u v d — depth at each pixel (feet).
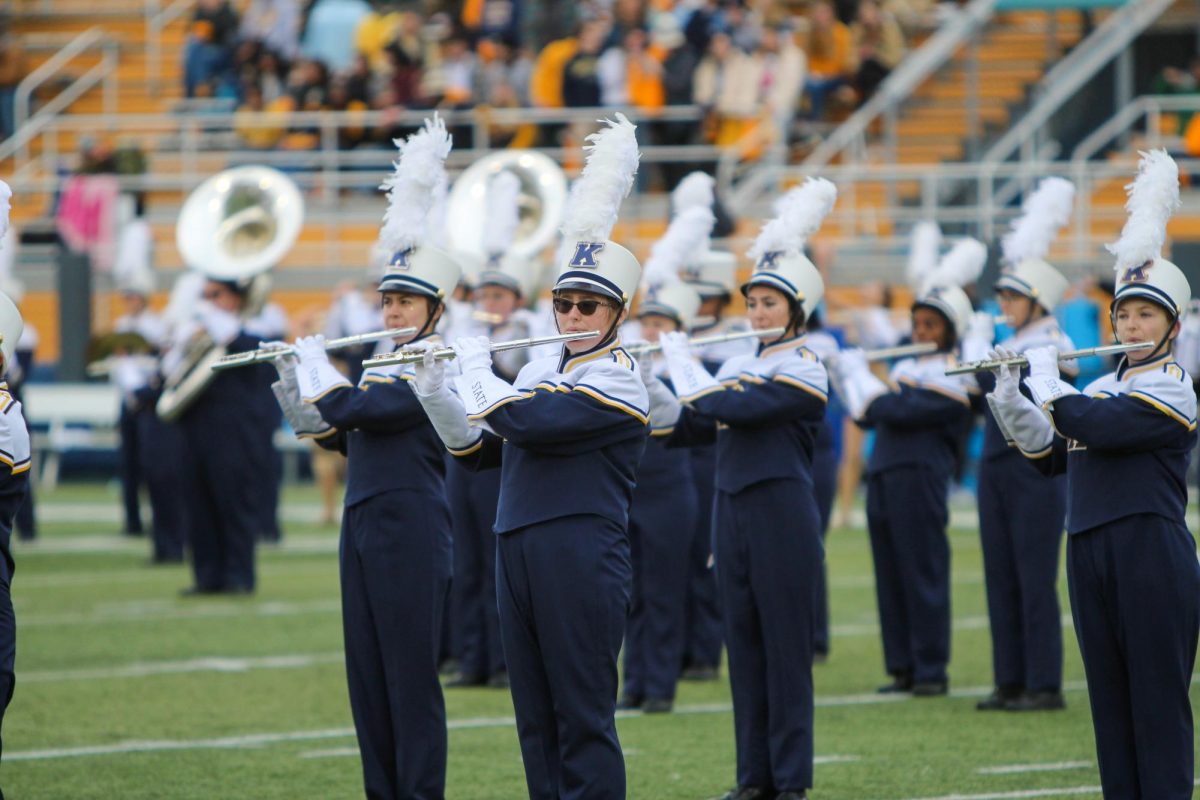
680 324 104.22
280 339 171.22
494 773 86.74
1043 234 103.76
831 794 82.07
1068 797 81.15
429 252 77.71
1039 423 74.74
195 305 165.68
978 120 253.24
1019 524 101.60
